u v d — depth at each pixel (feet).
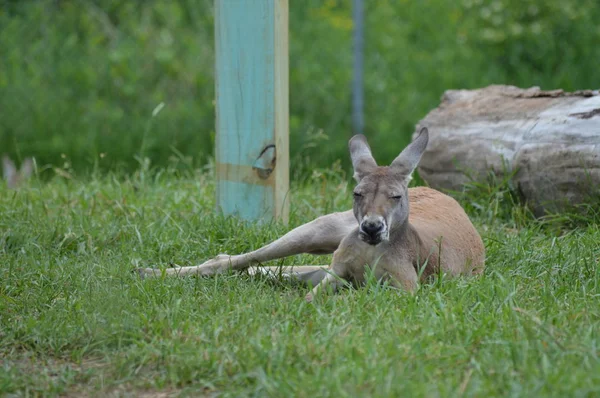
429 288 26.81
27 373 22.03
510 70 68.49
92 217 37.45
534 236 34.76
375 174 27.81
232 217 35.78
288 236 30.35
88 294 26.73
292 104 66.13
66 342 23.61
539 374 19.66
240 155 36.86
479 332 22.25
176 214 37.86
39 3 66.85
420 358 20.90
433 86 67.67
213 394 20.45
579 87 66.39
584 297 25.75
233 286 28.53
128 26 67.62
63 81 64.34
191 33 67.72
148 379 21.34
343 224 30.53
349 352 21.21
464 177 40.32
